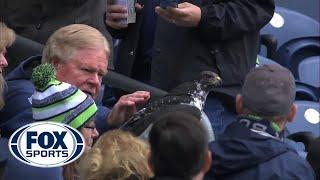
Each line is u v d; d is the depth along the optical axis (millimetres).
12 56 15844
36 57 14305
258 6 16516
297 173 12211
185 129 9930
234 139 12477
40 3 16797
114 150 11062
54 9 16828
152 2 17219
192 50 16438
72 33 13508
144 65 17516
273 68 12930
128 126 13234
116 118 14320
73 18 16812
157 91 15867
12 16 17016
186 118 10078
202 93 13516
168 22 16500
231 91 16406
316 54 24609
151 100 15180
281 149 12367
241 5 16375
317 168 13977
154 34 17219
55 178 12188
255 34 16828
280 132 12820
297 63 24266
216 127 16344
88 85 13500
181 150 9852
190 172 9906
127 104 14180
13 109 13641
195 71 16375
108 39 17156
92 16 16969
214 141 12680
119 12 16547
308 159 14078
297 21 24531
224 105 16438
